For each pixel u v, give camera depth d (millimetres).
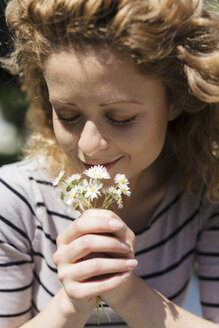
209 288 642
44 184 598
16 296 587
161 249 628
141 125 466
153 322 529
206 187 636
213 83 479
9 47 617
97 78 435
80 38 431
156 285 628
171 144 624
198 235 657
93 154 470
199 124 588
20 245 586
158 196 621
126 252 464
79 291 458
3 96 2127
